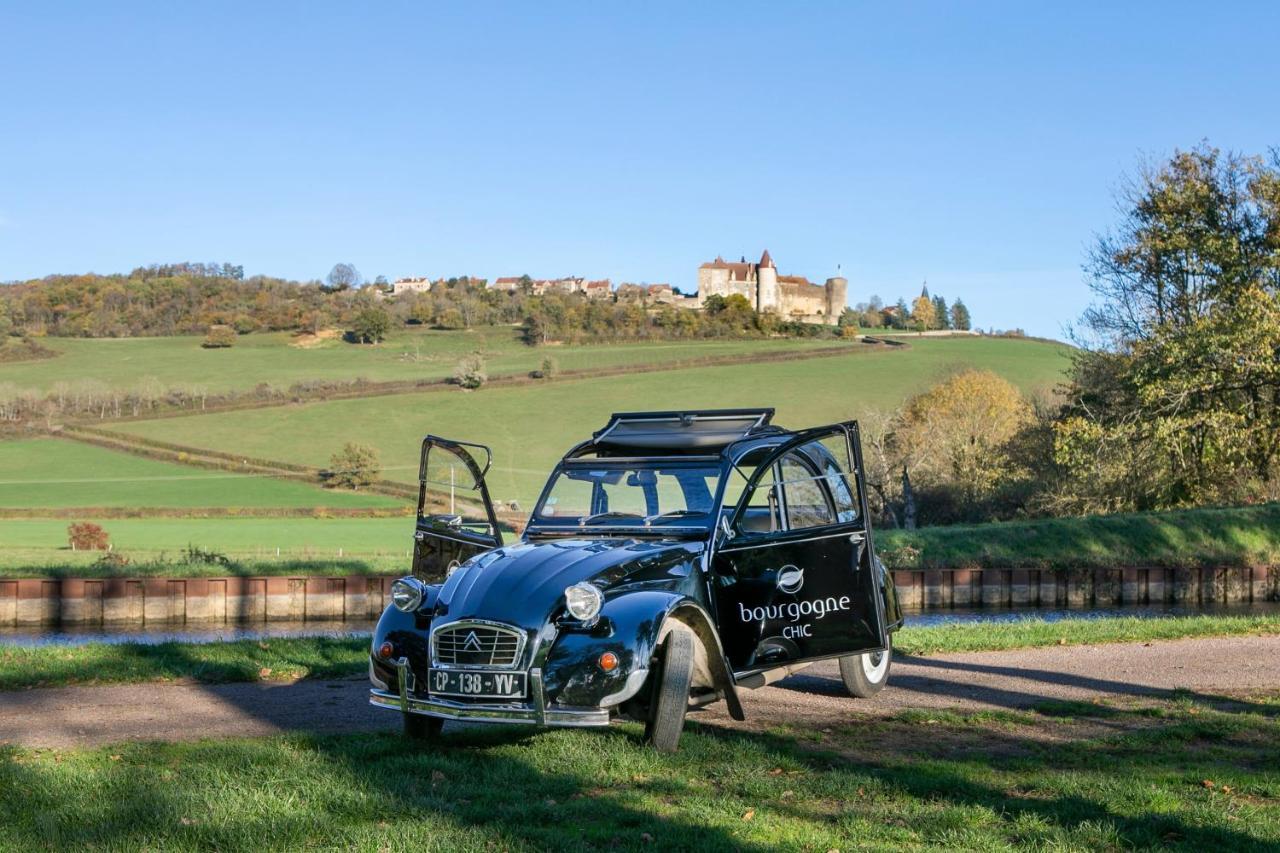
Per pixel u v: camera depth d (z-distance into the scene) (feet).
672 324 489.67
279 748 25.31
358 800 20.85
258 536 185.06
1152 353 125.29
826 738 27.94
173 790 21.21
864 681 33.86
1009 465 193.16
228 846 18.35
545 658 25.16
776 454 29.73
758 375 370.94
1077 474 132.98
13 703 33.06
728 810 20.81
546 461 269.03
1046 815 20.56
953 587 121.29
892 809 20.84
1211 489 139.95
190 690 35.60
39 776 22.29
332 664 39.93
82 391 346.54
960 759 25.61
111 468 280.92
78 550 155.84
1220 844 19.16
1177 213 133.39
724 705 32.50
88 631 104.06
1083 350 146.82
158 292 562.66
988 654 43.78
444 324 512.63
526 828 19.26
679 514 29.84
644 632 25.17
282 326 511.81
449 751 25.93
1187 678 37.91
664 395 344.90
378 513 231.30
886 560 123.85
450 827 19.30
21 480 265.75
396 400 343.05
